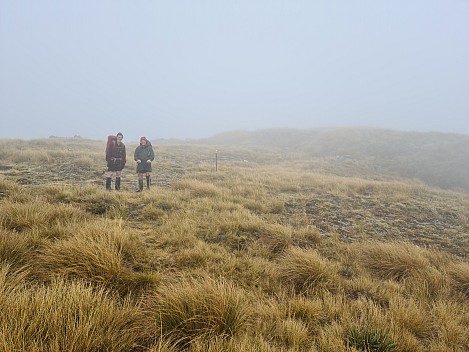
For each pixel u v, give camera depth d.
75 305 2.47
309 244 6.17
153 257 4.53
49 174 11.02
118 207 6.79
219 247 5.14
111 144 9.18
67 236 4.38
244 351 2.40
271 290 4.12
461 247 7.03
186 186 10.06
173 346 2.43
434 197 13.42
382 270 5.26
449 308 3.90
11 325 2.05
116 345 2.29
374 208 10.02
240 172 14.93
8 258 3.55
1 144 17.97
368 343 2.84
